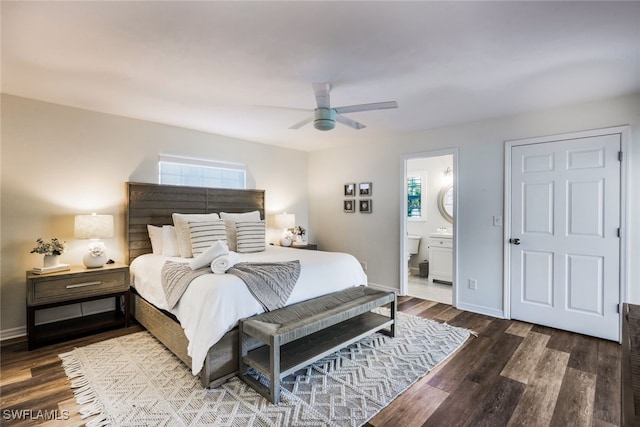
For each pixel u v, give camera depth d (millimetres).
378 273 4816
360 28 1828
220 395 2076
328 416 1885
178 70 2402
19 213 3029
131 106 3279
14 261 3014
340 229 5312
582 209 3115
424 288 5000
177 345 2475
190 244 3512
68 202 3291
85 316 3363
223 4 1604
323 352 2307
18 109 3006
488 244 3709
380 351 2736
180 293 2439
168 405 1963
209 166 4402
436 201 5859
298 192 5633
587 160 3080
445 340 2955
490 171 3688
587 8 1626
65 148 3264
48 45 2029
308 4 1603
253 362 2162
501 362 2551
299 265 2889
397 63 2273
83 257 3225
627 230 2891
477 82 2615
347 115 3537
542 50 2080
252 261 3123
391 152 4633
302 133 4434
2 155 2941
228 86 2721
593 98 2977
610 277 2980
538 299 3387
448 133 4020
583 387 2191
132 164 3717
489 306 3709
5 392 2094
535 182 3383
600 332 3031
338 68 2363
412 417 1885
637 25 1779
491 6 1613
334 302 2752
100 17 1720
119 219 3629
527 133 3426
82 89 2801
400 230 4527
